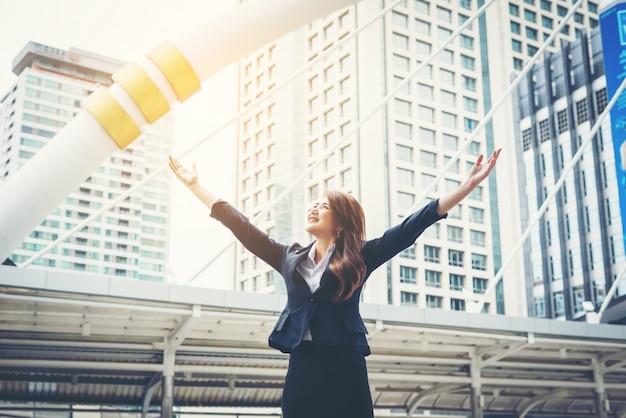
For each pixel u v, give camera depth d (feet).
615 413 121.80
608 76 254.47
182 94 41.04
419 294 266.57
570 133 270.26
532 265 279.49
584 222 261.03
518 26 325.83
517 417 108.99
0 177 474.49
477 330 72.28
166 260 511.81
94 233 481.46
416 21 301.63
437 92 296.71
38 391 79.30
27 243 454.40
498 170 297.74
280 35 42.96
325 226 8.58
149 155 519.19
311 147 311.88
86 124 39.40
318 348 8.02
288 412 7.98
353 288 8.14
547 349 85.25
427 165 287.07
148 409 81.15
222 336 70.33
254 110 347.36
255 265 328.29
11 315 60.59
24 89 466.70
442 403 106.63
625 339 78.89
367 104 284.41
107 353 67.41
